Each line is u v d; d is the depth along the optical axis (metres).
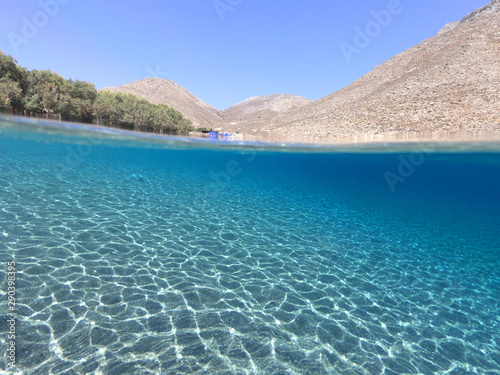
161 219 9.65
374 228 13.28
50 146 22.61
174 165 44.19
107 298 4.58
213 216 11.17
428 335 4.89
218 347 3.84
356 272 7.24
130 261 6.04
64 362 3.25
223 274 6.13
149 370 3.30
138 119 26.33
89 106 22.34
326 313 5.12
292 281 6.23
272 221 11.69
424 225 18.83
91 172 19.02
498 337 5.05
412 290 6.60
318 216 14.15
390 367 3.96
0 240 6.07
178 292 5.10
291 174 52.81
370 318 5.16
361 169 36.19
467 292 6.86
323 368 3.75
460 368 4.14
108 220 8.58
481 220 34.16
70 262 5.57
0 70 17.42
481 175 26.20
